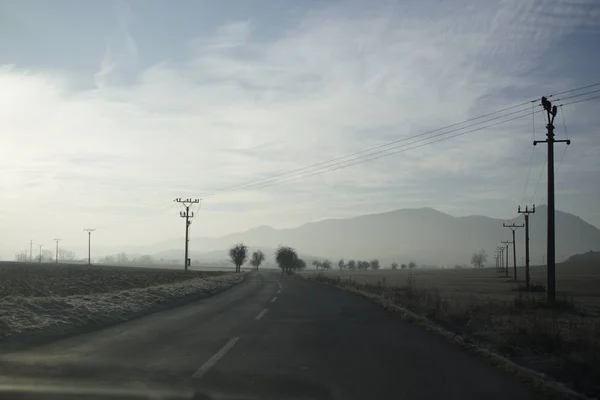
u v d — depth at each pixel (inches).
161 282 1941.4
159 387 311.4
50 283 1546.5
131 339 502.3
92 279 1849.2
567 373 356.8
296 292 1379.2
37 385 311.4
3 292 1162.0
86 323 590.9
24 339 468.8
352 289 1423.5
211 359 402.3
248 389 309.7
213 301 1037.2
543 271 5241.1
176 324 631.8
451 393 306.2
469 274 5098.4
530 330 500.4
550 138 1090.1
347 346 470.6
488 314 753.0
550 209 1075.9
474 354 431.8
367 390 310.8
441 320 666.8
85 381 323.9
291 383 326.0
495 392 309.3
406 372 361.1
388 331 575.2
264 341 496.7
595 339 458.3
